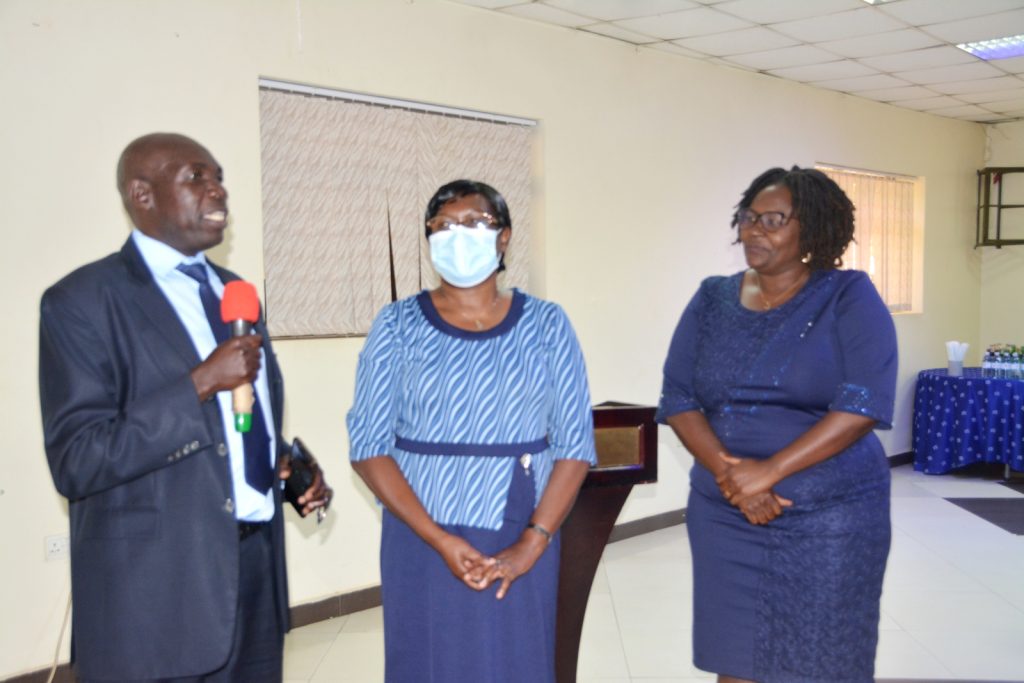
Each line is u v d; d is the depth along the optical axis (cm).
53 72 312
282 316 388
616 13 457
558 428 184
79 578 159
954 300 820
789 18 471
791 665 197
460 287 179
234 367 155
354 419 179
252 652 177
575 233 500
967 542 519
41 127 310
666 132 548
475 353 175
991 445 679
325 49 386
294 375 387
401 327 180
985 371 731
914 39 519
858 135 702
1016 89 671
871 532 198
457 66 436
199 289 173
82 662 159
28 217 309
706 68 571
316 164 395
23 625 313
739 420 205
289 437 385
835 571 195
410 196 428
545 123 480
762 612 200
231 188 360
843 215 203
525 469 176
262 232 374
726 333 210
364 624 392
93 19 320
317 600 395
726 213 594
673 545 517
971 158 829
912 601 416
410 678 177
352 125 405
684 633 376
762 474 192
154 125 338
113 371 156
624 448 240
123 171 165
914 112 762
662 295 554
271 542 181
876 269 748
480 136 456
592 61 501
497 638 173
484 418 173
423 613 176
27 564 313
